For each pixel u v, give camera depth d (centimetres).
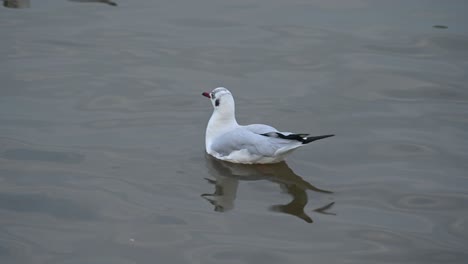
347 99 1722
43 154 1448
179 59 1905
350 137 1549
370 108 1680
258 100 1705
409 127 1591
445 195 1327
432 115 1647
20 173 1377
